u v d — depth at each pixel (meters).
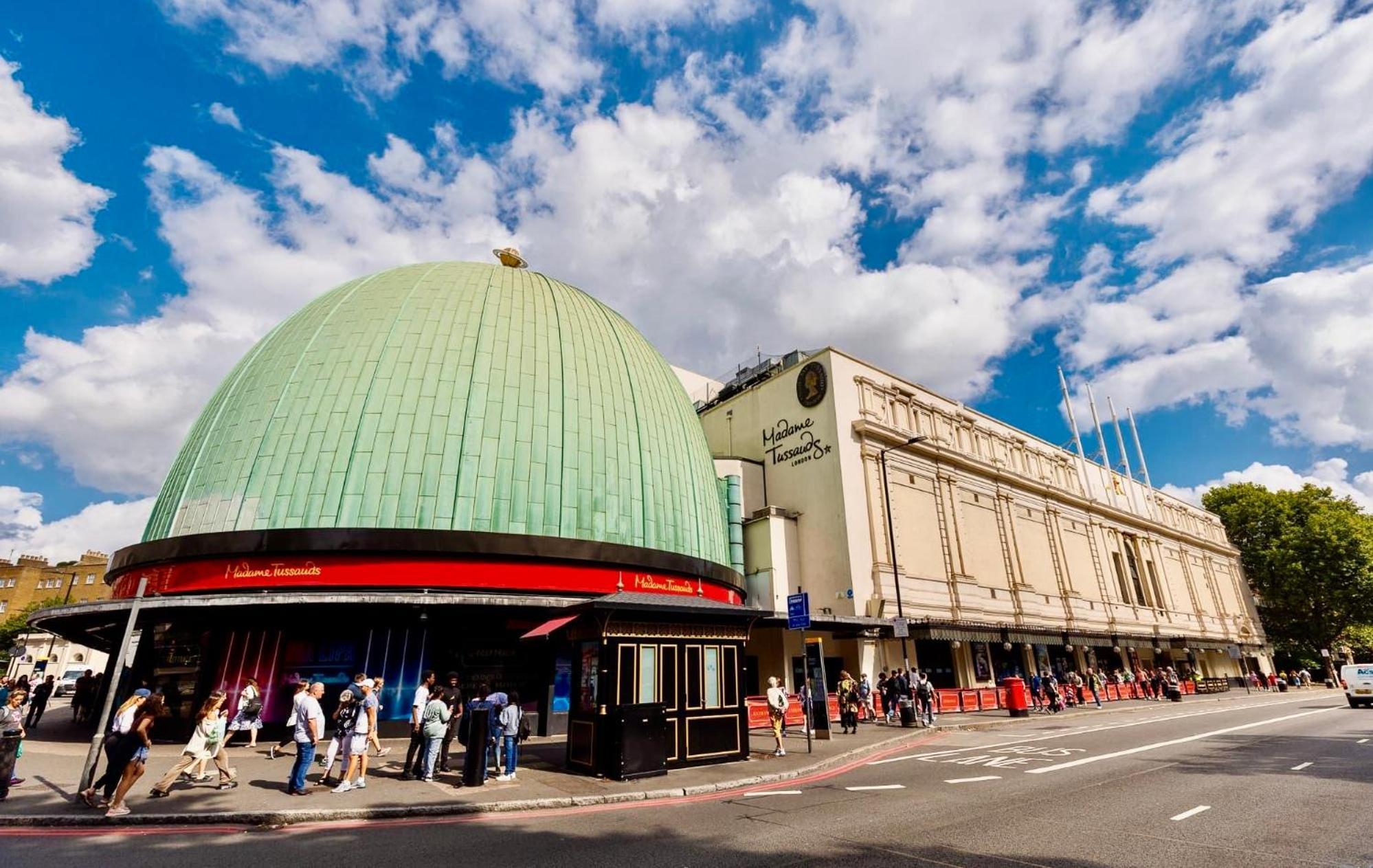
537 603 20.56
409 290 27.06
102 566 83.12
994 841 8.66
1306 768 13.93
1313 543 63.22
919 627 30.62
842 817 10.26
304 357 24.31
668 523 26.02
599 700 14.20
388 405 22.61
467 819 10.44
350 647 20.19
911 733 21.92
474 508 21.62
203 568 20.30
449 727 14.65
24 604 79.88
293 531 20.11
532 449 23.39
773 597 32.34
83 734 22.23
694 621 15.75
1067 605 43.12
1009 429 46.69
